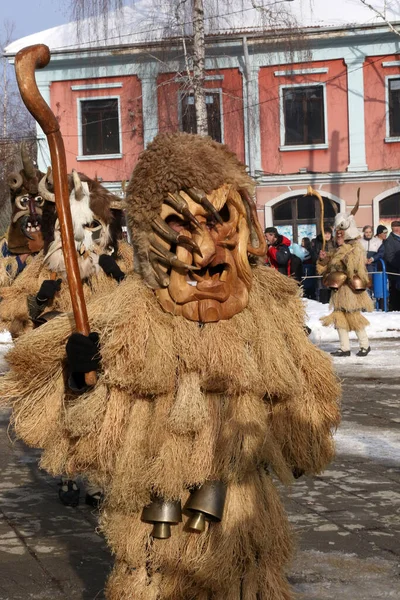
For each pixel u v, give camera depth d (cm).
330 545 491
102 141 3042
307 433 349
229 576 321
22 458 713
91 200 591
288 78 2902
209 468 319
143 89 2953
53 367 346
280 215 2953
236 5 2914
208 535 323
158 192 326
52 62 3020
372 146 2906
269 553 335
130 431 325
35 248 636
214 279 333
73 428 328
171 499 320
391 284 1784
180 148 328
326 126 2919
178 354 324
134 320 323
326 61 2911
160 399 327
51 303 585
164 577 325
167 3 2811
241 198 341
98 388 330
